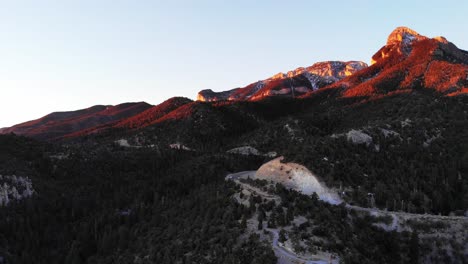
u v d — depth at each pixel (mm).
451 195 118188
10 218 126438
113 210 140000
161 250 99062
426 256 94438
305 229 90875
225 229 95500
